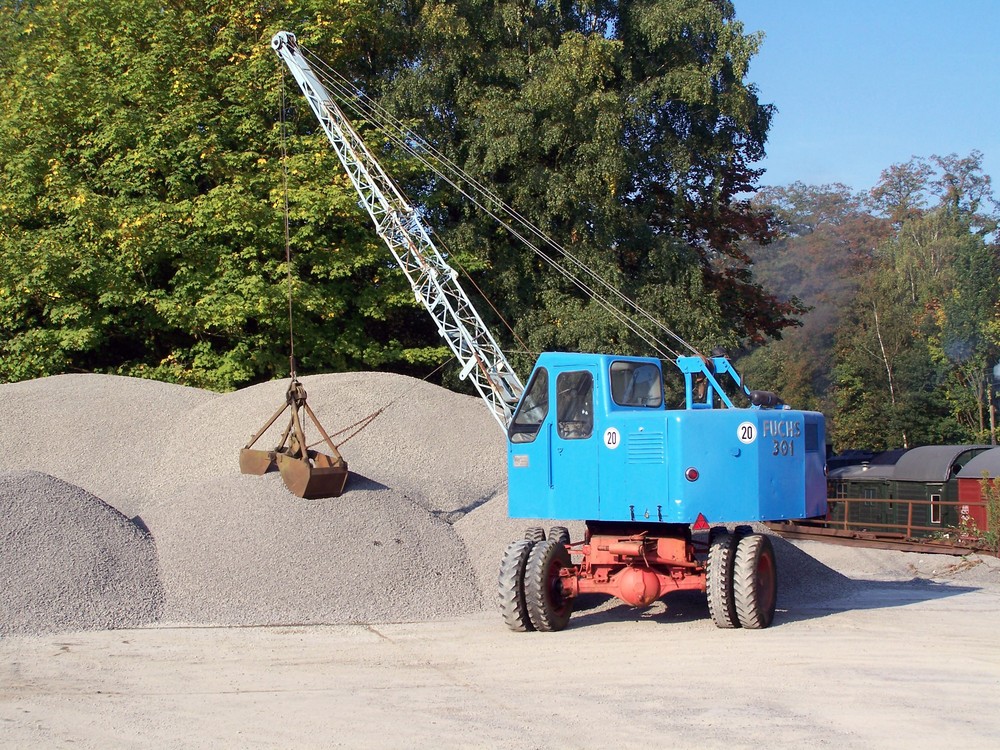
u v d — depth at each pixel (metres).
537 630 12.25
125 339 33.19
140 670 10.12
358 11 33.69
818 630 11.93
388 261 33.72
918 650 10.63
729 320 37.25
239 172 32.50
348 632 12.41
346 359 33.50
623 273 32.12
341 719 8.15
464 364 24.80
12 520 13.65
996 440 42.59
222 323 30.28
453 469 20.52
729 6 33.69
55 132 32.81
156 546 14.45
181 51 33.22
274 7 34.03
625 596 12.08
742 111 32.22
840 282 64.06
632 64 33.25
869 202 79.69
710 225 38.00
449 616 13.92
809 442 13.09
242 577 13.88
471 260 32.31
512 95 32.53
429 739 7.55
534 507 12.70
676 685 9.12
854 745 7.28
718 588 11.84
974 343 43.66
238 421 21.62
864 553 21.30
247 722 8.09
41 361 30.84
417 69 33.31
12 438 21.59
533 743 7.41
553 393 12.66
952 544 22.45
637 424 12.04
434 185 33.97
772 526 26.03
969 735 7.52
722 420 11.95
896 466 28.64
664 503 11.77
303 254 32.25
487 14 33.53
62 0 34.56
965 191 71.00
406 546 15.18
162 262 31.94
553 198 31.11
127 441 21.92
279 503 15.28
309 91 27.08
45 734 7.78
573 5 34.56
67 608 12.62
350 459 19.88
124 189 31.58
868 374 46.06
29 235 30.92
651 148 33.19
